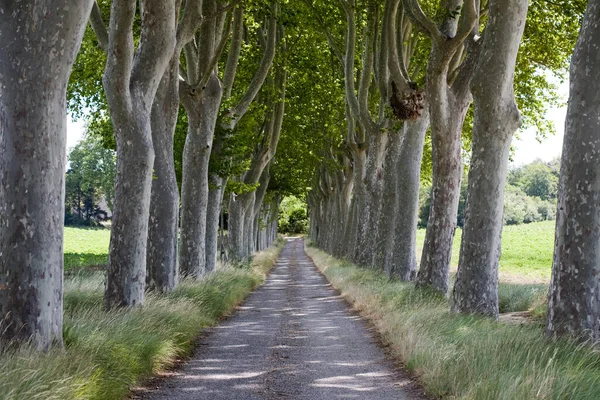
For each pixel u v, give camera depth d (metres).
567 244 8.97
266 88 29.59
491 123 12.93
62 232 7.81
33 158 7.42
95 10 15.00
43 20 7.29
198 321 13.41
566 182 8.98
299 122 35.97
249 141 28.70
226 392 8.05
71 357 7.16
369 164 28.30
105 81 11.98
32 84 7.34
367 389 8.25
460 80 16.31
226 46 25.59
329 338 12.77
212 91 20.22
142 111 12.51
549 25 21.92
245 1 16.80
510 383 6.51
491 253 13.31
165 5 12.38
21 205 7.41
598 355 8.01
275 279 32.75
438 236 17.19
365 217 29.56
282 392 8.09
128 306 12.28
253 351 11.23
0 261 7.43
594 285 8.86
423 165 37.28
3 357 6.71
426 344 9.54
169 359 9.81
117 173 12.66
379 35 21.44
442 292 16.91
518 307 17.78
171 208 16.31
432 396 7.75
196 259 20.64
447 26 16.81
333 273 29.72
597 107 8.74
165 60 12.70
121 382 7.55
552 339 8.80
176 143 24.03
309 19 25.30
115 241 12.61
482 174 13.19
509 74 12.69
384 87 20.81
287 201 119.19
